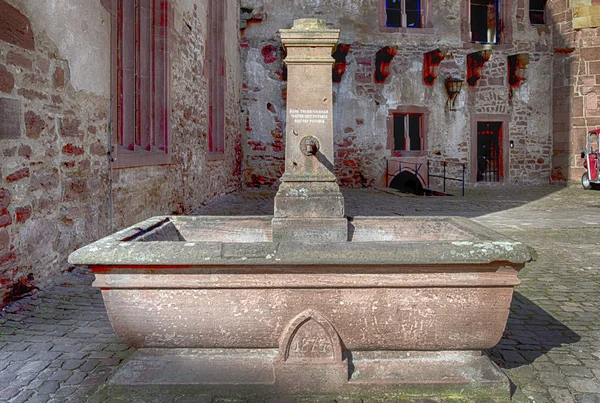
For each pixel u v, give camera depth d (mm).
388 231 3311
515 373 2564
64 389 2363
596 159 14211
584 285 4328
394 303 2242
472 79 15406
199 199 9242
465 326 2264
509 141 15812
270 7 14477
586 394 2334
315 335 2285
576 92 15617
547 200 11656
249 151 14578
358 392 2283
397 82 15078
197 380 2285
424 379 2291
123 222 5668
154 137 6949
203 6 9477
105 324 3262
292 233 3223
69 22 4477
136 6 6637
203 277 2205
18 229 3727
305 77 3266
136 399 2244
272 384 2277
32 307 3564
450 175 15461
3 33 3537
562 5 15695
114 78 5488
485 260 2119
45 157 4102
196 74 8914
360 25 14898
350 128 14883
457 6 15375
